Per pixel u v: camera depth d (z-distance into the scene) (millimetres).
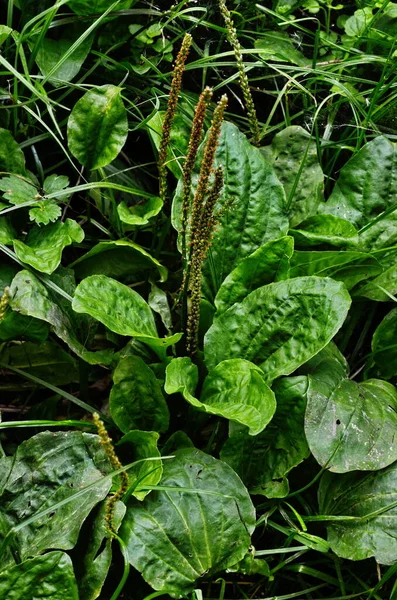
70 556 708
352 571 775
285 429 771
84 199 852
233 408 748
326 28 990
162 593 693
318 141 883
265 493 766
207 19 952
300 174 853
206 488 730
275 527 761
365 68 979
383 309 897
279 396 767
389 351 832
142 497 708
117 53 920
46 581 679
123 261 832
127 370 760
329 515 770
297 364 753
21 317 763
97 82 911
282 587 780
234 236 827
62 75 854
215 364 787
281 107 947
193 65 887
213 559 714
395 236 860
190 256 744
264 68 959
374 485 763
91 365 843
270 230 829
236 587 763
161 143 772
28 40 853
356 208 870
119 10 874
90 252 810
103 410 815
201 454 745
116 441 790
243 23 946
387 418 767
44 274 773
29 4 870
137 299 776
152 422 778
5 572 675
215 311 819
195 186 822
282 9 968
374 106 934
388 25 986
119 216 810
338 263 822
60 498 722
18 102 822
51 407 819
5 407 835
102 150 825
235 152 827
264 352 777
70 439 738
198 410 787
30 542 703
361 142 929
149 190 908
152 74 925
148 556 701
